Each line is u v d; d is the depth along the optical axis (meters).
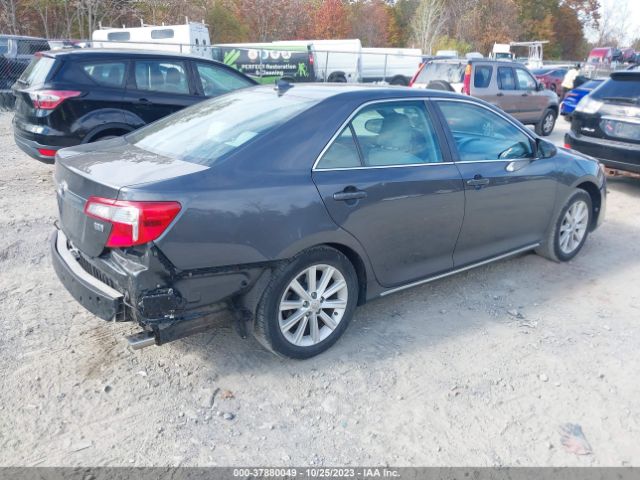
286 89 3.96
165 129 3.87
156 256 2.79
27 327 3.74
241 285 3.11
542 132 14.11
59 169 3.43
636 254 5.78
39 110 6.59
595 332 4.08
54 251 3.44
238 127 3.49
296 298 3.41
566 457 2.85
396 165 3.78
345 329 3.68
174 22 31.14
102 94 6.89
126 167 3.13
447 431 2.99
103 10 28.64
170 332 2.99
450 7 51.09
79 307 4.05
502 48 37.25
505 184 4.45
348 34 45.25
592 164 5.42
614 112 7.46
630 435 3.03
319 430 2.95
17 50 14.60
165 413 3.01
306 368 3.46
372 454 2.80
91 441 2.78
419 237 3.93
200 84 7.81
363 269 3.68
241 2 37.50
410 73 23.70
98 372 3.32
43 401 3.04
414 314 4.21
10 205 6.26
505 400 3.26
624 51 36.81
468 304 4.43
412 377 3.43
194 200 2.88
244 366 3.45
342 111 3.59
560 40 67.94
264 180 3.15
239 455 2.75
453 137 4.20
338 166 3.48
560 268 5.27
